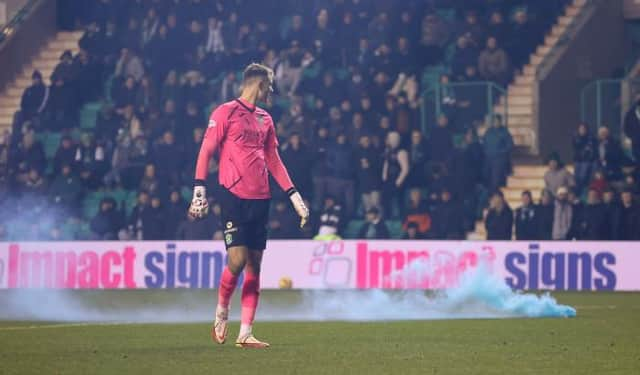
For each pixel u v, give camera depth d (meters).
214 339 28.69
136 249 63.41
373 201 70.88
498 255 60.12
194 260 62.84
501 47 80.44
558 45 79.12
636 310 42.84
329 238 64.12
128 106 80.19
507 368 23.08
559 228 63.81
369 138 71.38
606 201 63.34
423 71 82.81
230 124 28.00
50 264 63.72
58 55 93.44
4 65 90.38
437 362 24.08
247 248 27.92
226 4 85.69
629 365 23.72
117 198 77.75
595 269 59.56
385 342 28.94
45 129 84.69
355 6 82.06
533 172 75.06
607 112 75.56
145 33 86.81
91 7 93.62
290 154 70.12
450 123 75.25
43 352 26.19
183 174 75.62
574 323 35.66
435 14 81.69
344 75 81.06
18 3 92.44
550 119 77.69
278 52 83.94
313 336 30.94
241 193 27.83
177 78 81.38
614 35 83.94
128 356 25.23
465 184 68.81
